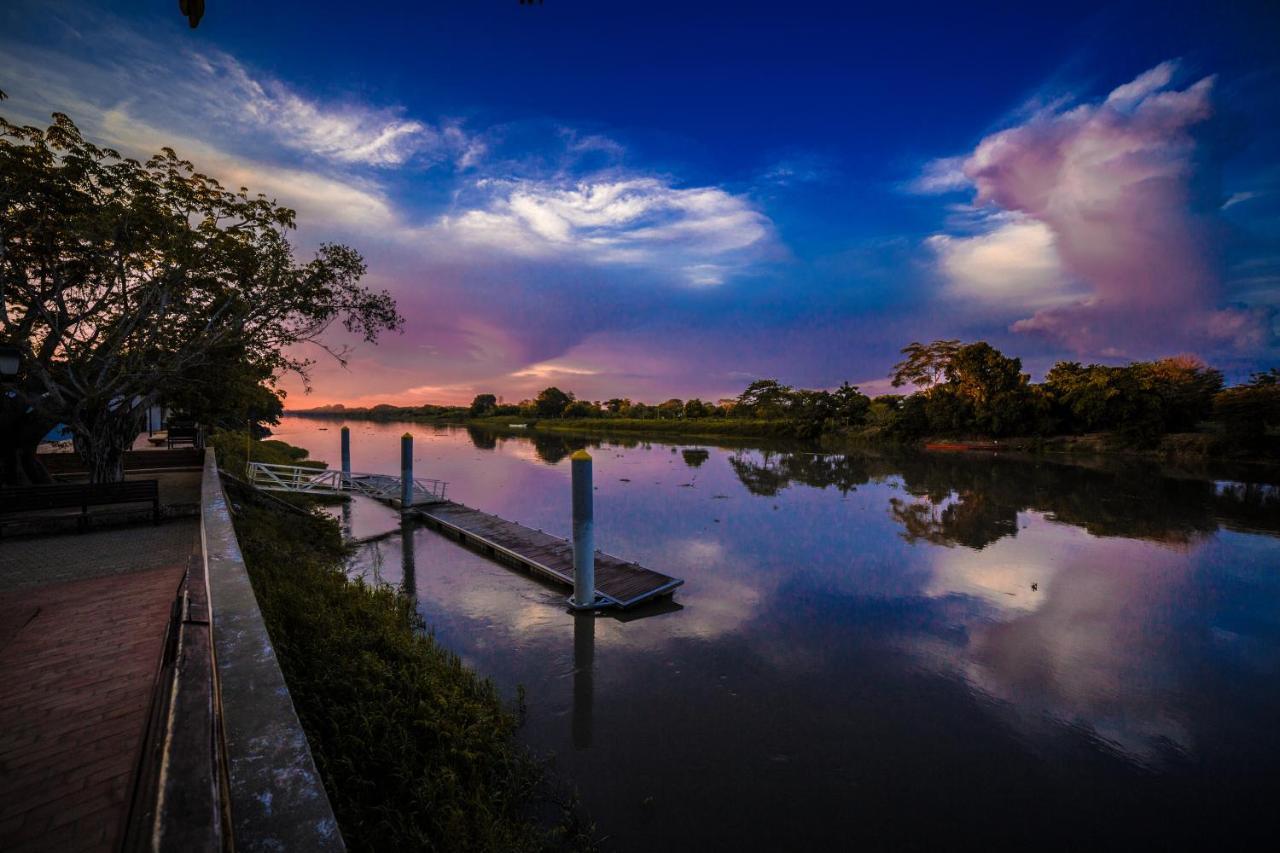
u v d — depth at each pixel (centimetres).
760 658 1088
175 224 1240
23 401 1280
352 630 865
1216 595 1416
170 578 773
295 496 2328
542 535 1859
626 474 3556
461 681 870
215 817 173
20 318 1320
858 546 1862
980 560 1712
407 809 557
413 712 691
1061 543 1888
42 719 439
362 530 2042
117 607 666
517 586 1468
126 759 395
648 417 9750
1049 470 3572
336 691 679
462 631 1191
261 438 4956
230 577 563
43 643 570
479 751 688
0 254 1075
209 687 257
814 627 1230
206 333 1348
